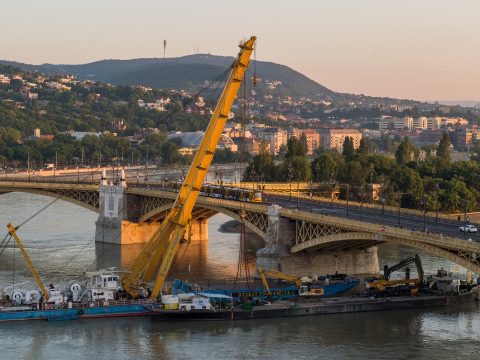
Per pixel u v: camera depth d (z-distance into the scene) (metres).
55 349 189.25
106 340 196.25
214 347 191.12
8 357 183.38
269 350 188.75
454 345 191.62
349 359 182.38
